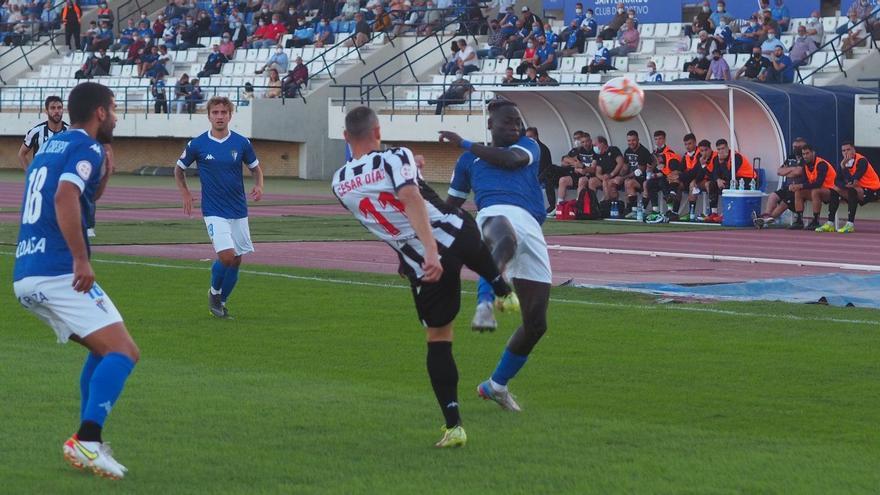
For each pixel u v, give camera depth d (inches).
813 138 1282.0
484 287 396.2
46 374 470.9
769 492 314.3
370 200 361.7
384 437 374.9
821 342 548.1
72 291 333.1
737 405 421.7
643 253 965.8
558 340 552.1
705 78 1690.5
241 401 425.4
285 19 2411.4
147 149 2396.7
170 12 2581.2
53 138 337.1
